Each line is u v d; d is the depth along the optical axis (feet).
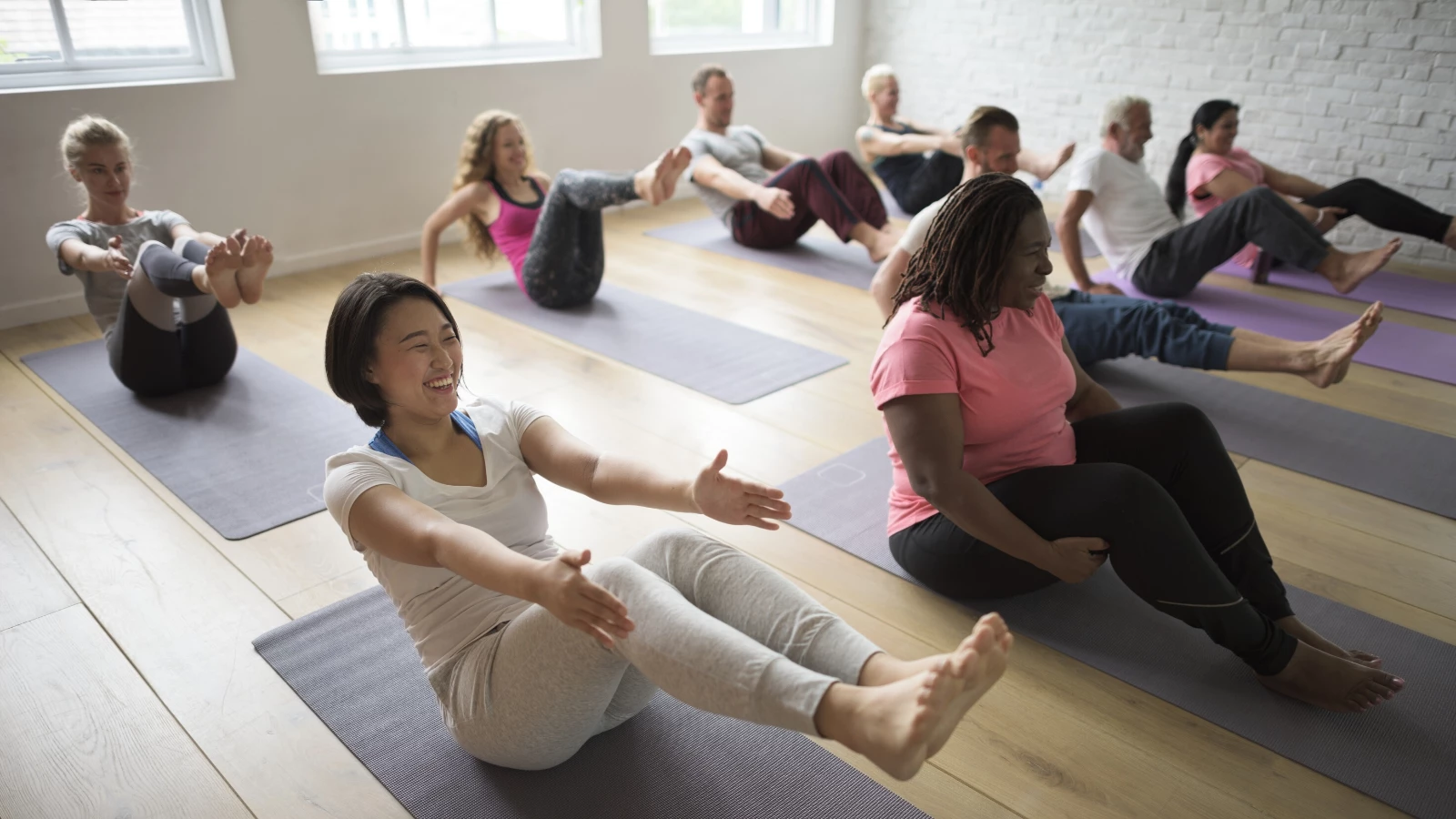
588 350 11.18
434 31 15.16
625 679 4.77
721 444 8.91
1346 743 5.38
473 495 4.70
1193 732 5.48
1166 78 17.29
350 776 5.14
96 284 9.98
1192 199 13.71
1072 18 18.16
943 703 3.37
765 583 4.13
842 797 4.97
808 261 14.84
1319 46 15.47
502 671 4.33
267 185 13.69
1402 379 10.50
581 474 4.81
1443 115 14.58
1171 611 5.49
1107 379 10.44
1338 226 15.78
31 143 11.72
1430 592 6.82
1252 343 8.86
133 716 5.58
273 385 10.19
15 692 5.79
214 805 4.98
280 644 6.16
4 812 4.92
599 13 16.46
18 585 6.81
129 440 8.95
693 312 12.50
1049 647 6.15
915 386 5.62
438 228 12.75
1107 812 4.94
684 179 18.89
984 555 6.07
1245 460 8.69
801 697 3.59
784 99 20.20
